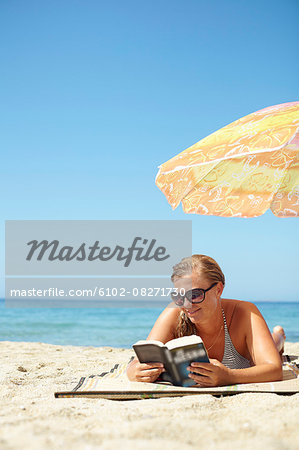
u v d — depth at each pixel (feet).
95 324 67.41
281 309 110.83
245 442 4.55
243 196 11.09
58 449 4.26
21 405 6.65
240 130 8.30
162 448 4.32
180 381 7.33
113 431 4.91
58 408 6.18
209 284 7.56
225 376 7.14
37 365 13.57
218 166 10.73
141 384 7.45
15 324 66.69
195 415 5.64
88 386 7.66
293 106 8.90
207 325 7.75
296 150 10.68
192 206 11.19
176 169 8.03
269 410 5.86
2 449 4.21
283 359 10.53
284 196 11.22
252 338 7.81
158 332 8.00
